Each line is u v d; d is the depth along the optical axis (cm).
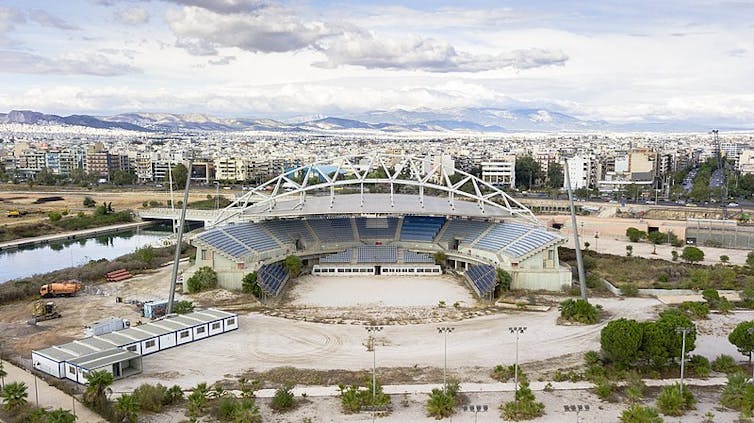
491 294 13012
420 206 17075
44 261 19775
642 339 8712
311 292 13950
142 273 15925
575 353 9688
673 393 7600
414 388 8369
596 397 8044
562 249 18388
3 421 7369
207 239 14575
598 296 13288
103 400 7638
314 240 17100
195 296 13188
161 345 9894
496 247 15562
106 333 10312
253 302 12731
